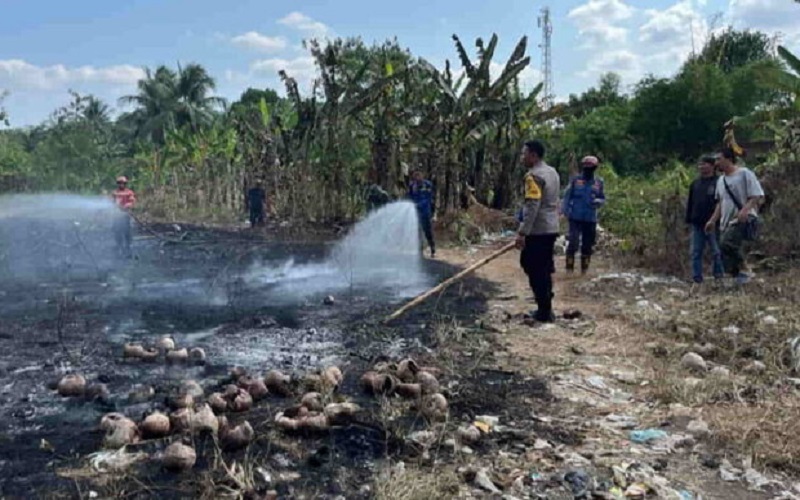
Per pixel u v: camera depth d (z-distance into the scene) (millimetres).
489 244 14086
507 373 4938
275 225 17156
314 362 5184
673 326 6113
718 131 27984
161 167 27859
